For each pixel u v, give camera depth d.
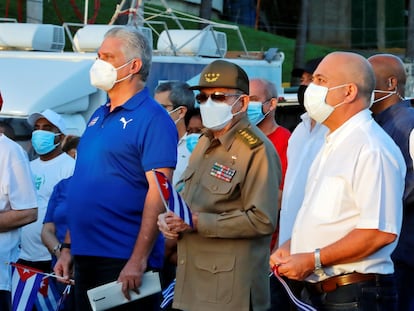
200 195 5.63
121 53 6.03
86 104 9.90
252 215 5.43
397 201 5.13
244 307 5.50
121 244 5.96
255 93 7.38
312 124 6.47
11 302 7.03
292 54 33.78
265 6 39.25
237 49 31.88
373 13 39.84
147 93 6.13
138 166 5.95
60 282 7.45
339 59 5.32
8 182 6.90
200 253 5.59
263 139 5.56
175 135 6.07
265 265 5.64
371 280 5.24
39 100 9.49
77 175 6.06
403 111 6.56
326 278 5.30
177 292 5.70
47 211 7.96
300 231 5.34
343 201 5.19
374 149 5.14
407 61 23.84
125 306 6.01
